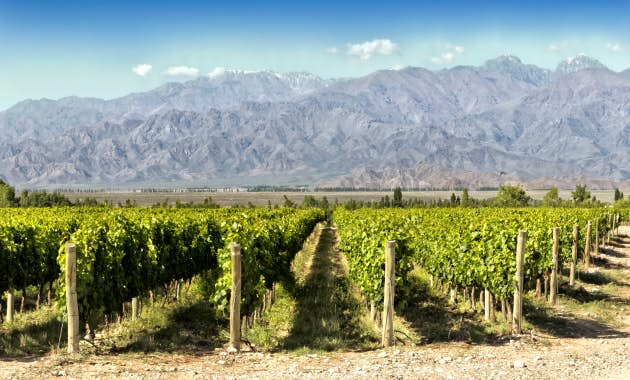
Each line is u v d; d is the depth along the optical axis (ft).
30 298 56.18
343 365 31.94
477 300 56.85
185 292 59.88
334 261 93.30
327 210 303.89
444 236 57.16
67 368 30.45
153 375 29.25
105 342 36.96
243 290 40.06
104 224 42.57
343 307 52.65
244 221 51.98
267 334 40.91
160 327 42.29
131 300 45.32
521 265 41.45
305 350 35.68
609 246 117.60
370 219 74.38
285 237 63.82
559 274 67.46
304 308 51.96
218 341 38.73
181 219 67.51
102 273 38.63
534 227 60.59
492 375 29.63
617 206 246.47
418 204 351.25
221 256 41.68
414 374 29.71
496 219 68.23
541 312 49.29
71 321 34.01
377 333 42.45
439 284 63.41
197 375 29.43
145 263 46.39
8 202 249.96
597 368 31.19
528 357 33.83
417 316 48.96
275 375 29.50
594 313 49.49
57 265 52.19
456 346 37.37
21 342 36.09
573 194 323.98
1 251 44.78
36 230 52.03
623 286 64.95
